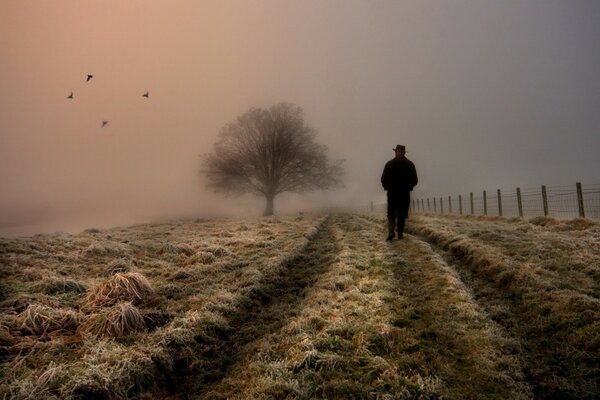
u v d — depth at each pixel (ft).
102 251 38.04
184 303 24.34
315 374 15.20
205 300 24.57
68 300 24.45
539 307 20.66
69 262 34.55
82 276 30.53
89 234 53.98
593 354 15.80
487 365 15.44
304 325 20.01
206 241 45.06
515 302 22.56
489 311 21.44
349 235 50.42
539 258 29.48
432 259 31.99
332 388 14.26
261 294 27.14
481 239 38.91
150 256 38.63
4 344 18.06
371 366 15.61
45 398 13.48
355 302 22.91
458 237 39.78
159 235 56.54
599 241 34.45
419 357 16.31
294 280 31.07
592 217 51.24
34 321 20.16
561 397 13.60
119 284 24.68
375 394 13.83
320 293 25.34
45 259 34.24
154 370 16.40
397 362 15.88
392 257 33.91
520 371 14.99
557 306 20.15
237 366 17.44
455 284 24.99
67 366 15.71
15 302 22.98
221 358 18.44
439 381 14.34
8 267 30.17
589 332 17.25
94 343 18.03
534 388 14.21
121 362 15.97
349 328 19.01
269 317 23.22
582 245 32.37
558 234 39.96
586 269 25.57
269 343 19.06
